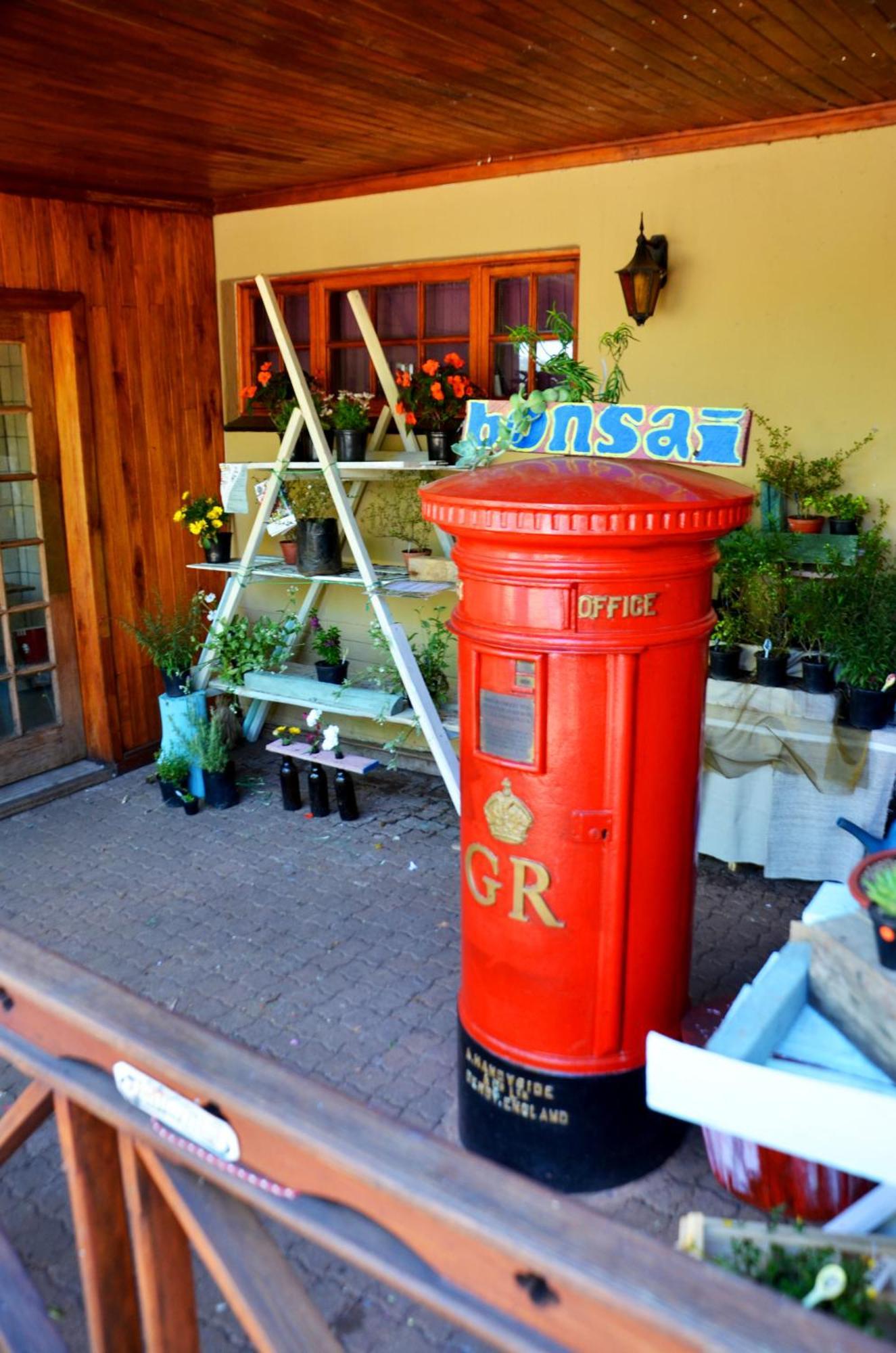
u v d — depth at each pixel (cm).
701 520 226
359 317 509
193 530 554
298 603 619
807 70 350
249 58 333
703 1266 106
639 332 475
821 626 409
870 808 407
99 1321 166
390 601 579
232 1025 350
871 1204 199
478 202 506
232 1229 143
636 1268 106
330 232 557
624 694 237
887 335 420
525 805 246
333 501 547
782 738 414
